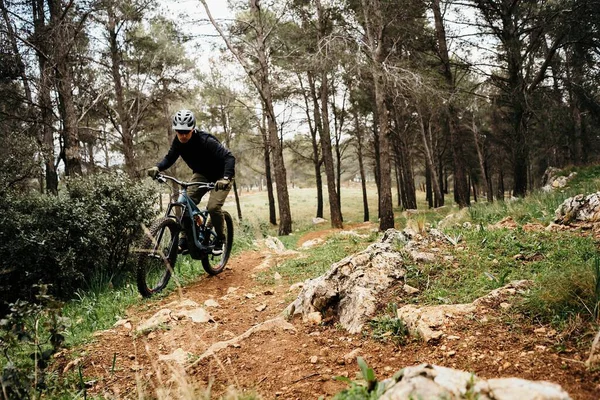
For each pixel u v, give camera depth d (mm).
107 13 13859
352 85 19703
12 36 10141
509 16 14492
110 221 5852
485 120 28609
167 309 3830
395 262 3604
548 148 19781
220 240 5469
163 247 4914
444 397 1378
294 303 3566
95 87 14961
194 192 5055
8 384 2113
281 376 2412
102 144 19312
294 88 21000
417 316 2697
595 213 4680
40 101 11289
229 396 2041
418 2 14281
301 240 12445
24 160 6355
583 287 2449
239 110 23844
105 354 3020
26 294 5168
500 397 1318
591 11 12547
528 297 2646
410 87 12383
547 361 2008
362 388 1795
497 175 49969
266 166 27625
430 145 28031
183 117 4652
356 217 33750
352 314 3080
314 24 17094
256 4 15047
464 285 3227
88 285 5461
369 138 27875
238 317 3775
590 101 16453
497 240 4176
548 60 14586
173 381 2482
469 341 2352
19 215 5246
